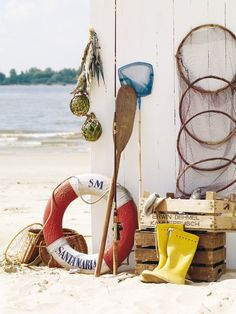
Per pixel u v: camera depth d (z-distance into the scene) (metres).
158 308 5.43
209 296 5.64
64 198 6.70
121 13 6.67
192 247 6.09
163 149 6.64
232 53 6.46
